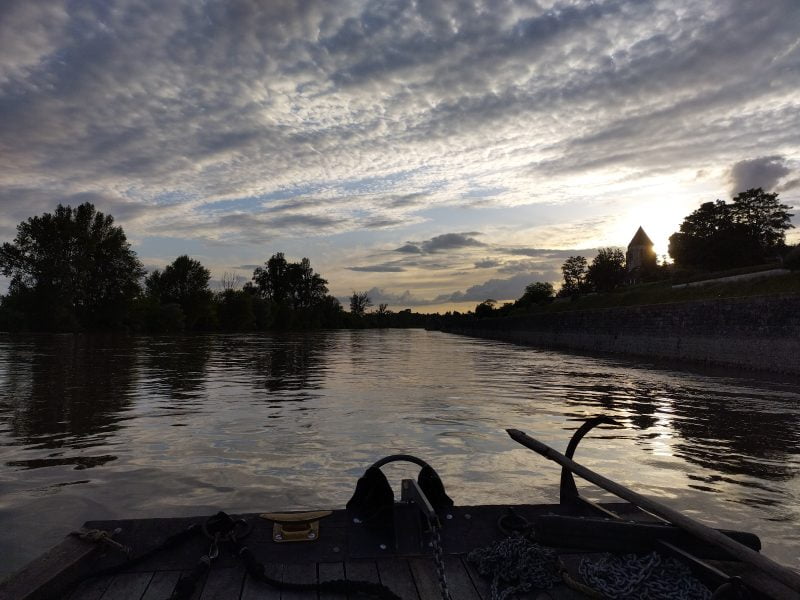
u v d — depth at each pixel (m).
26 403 13.73
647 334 38.41
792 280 33.66
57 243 64.12
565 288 106.06
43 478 7.08
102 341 51.59
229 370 23.88
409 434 9.89
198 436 9.68
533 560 3.41
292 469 7.51
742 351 28.42
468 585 3.37
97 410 12.62
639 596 3.09
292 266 147.38
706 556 3.45
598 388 18.42
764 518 5.90
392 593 3.12
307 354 37.47
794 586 2.59
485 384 19.17
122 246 69.69
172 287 89.19
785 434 10.58
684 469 7.90
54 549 3.47
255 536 3.80
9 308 66.94
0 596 2.95
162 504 6.11
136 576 3.41
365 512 3.93
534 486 6.87
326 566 3.54
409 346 55.28
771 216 75.00
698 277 50.53
